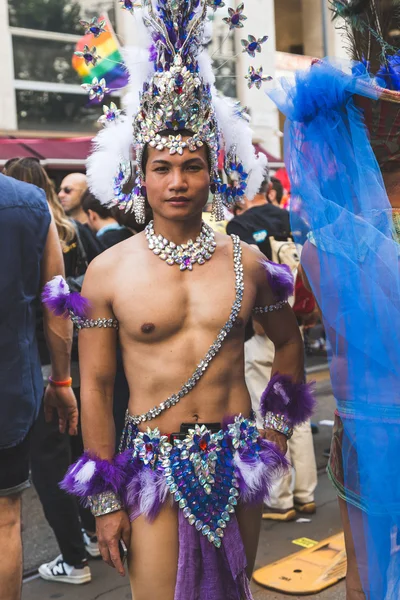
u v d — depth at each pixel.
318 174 1.85
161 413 1.90
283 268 2.02
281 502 3.74
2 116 10.09
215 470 1.89
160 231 1.95
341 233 1.77
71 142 10.07
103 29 2.02
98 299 1.93
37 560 3.45
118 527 1.88
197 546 1.86
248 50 2.04
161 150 1.88
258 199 4.00
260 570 3.18
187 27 1.88
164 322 1.88
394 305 1.72
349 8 1.96
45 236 2.47
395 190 1.87
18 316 2.37
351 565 1.90
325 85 1.80
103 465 1.88
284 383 2.10
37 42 10.38
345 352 1.76
